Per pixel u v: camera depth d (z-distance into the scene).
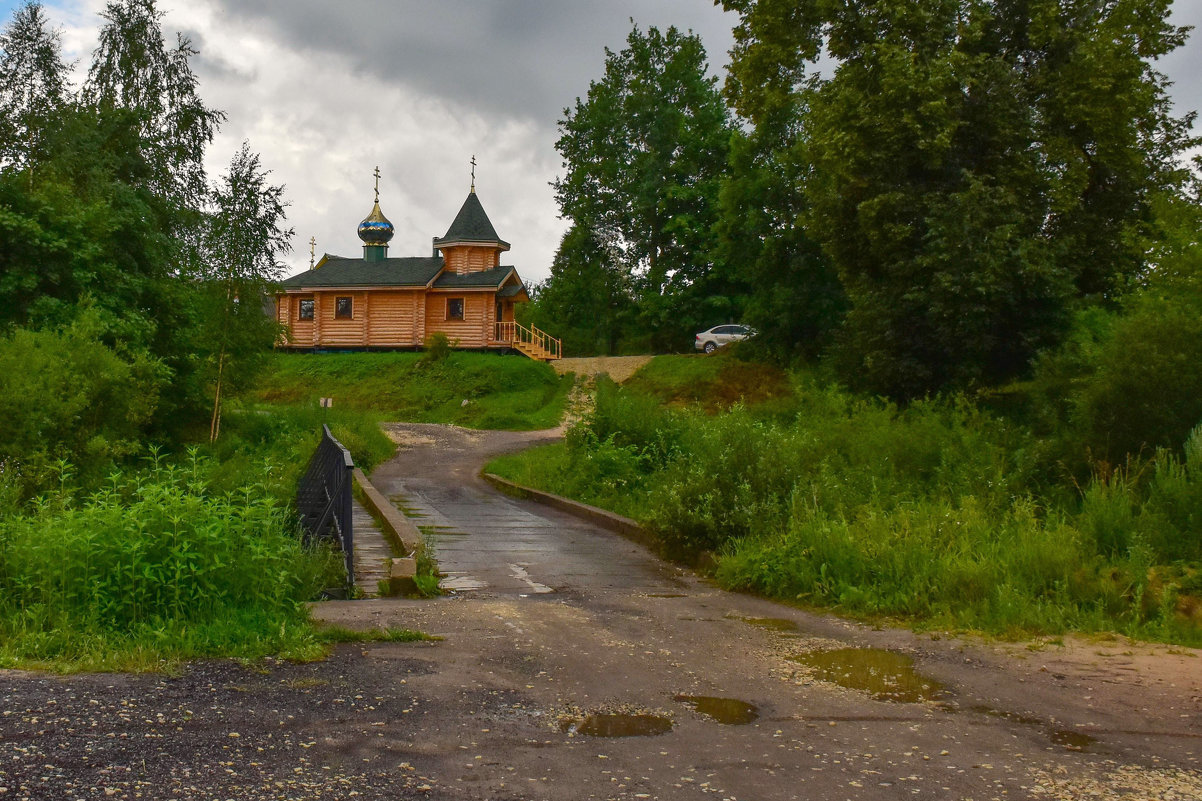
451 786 3.99
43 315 19.48
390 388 49.03
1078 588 8.52
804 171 42.03
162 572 6.73
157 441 23.19
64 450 13.65
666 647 7.05
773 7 24.86
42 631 6.20
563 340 60.09
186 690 5.27
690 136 55.34
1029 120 23.39
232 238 27.25
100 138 25.92
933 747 4.71
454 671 6.05
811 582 9.34
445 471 27.84
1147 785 4.18
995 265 22.03
